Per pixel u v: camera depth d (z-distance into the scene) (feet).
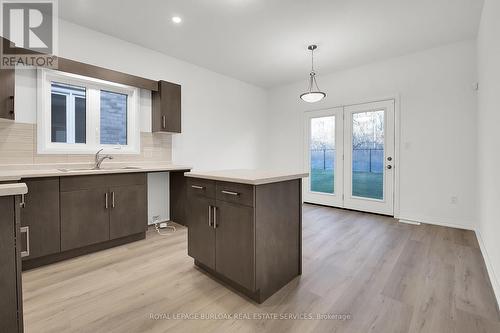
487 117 7.84
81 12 8.52
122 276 6.68
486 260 7.39
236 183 5.67
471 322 4.84
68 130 9.37
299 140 16.61
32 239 6.93
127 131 10.94
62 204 7.43
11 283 3.06
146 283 6.33
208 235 6.45
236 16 8.79
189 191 7.01
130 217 8.99
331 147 15.19
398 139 12.49
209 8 8.31
